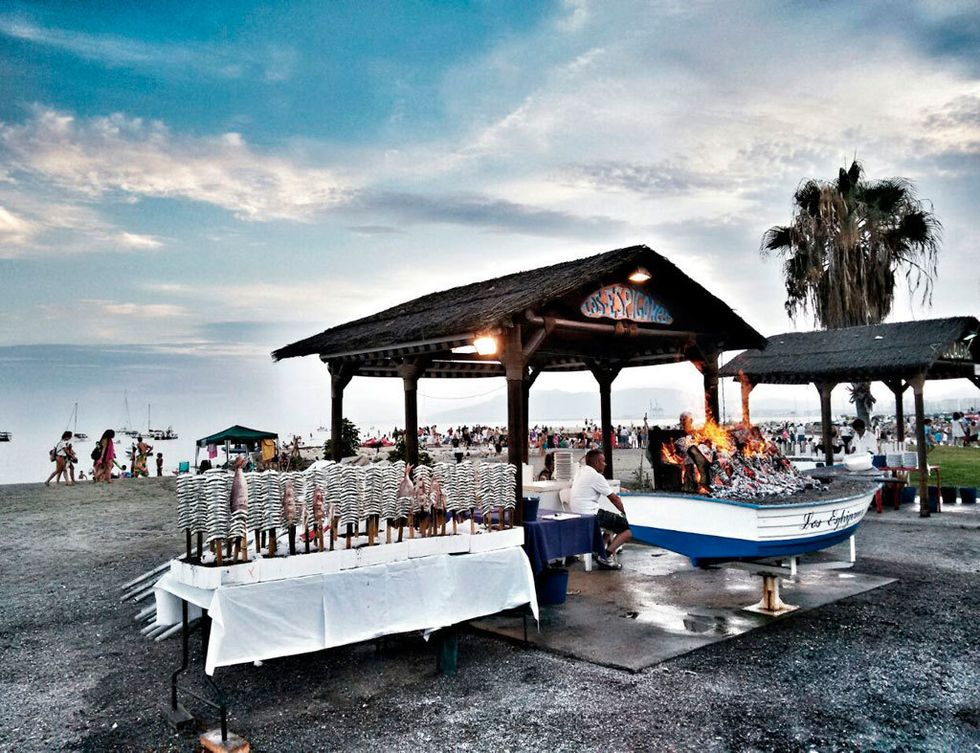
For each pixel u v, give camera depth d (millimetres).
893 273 23906
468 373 14094
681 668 5664
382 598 5270
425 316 10797
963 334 15430
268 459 26328
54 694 5383
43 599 8477
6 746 4496
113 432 23312
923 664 5703
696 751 4246
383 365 13031
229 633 4523
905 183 23609
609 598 7879
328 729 4625
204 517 4809
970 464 21906
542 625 6863
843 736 4430
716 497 7480
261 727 4680
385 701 5094
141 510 16266
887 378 15422
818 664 5723
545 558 7629
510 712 4848
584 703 4980
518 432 8055
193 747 4434
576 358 14305
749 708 4859
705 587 8367
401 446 14766
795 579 8664
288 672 5746
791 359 16297
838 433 26859
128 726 4766
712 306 10875
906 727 4551
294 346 12641
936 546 10852
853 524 8289
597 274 8711
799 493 8125
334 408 12156
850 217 23703
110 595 8594
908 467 15719
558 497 10648
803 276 24469
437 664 5840
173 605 5332
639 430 39812
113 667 5992
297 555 4934
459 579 5770
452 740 4434
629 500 8094
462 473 6152
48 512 15992
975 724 4586
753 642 6312
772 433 29906
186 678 5656
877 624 6816
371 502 5414
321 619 4961
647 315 10305
